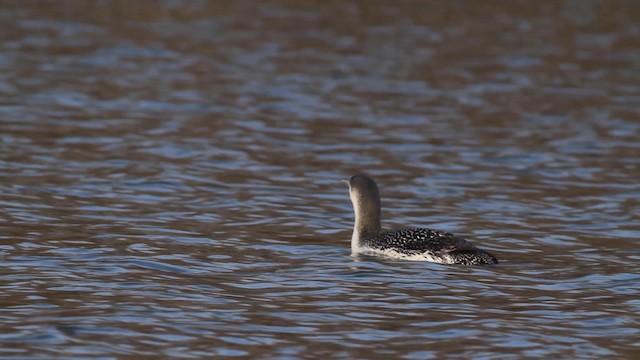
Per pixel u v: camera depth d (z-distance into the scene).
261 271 15.93
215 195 20.80
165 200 20.30
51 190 20.66
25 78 32.09
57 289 14.77
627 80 34.31
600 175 23.16
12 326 13.23
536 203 20.75
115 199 20.20
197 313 13.92
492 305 14.49
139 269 15.85
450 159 24.41
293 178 22.34
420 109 29.75
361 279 15.53
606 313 14.24
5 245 16.94
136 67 34.41
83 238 17.48
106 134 25.81
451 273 15.87
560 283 15.56
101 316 13.69
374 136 26.48
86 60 35.12
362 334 13.31
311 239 17.92
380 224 17.48
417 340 13.14
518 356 12.70
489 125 28.03
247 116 28.30
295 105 29.83
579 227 19.02
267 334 13.24
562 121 28.70
